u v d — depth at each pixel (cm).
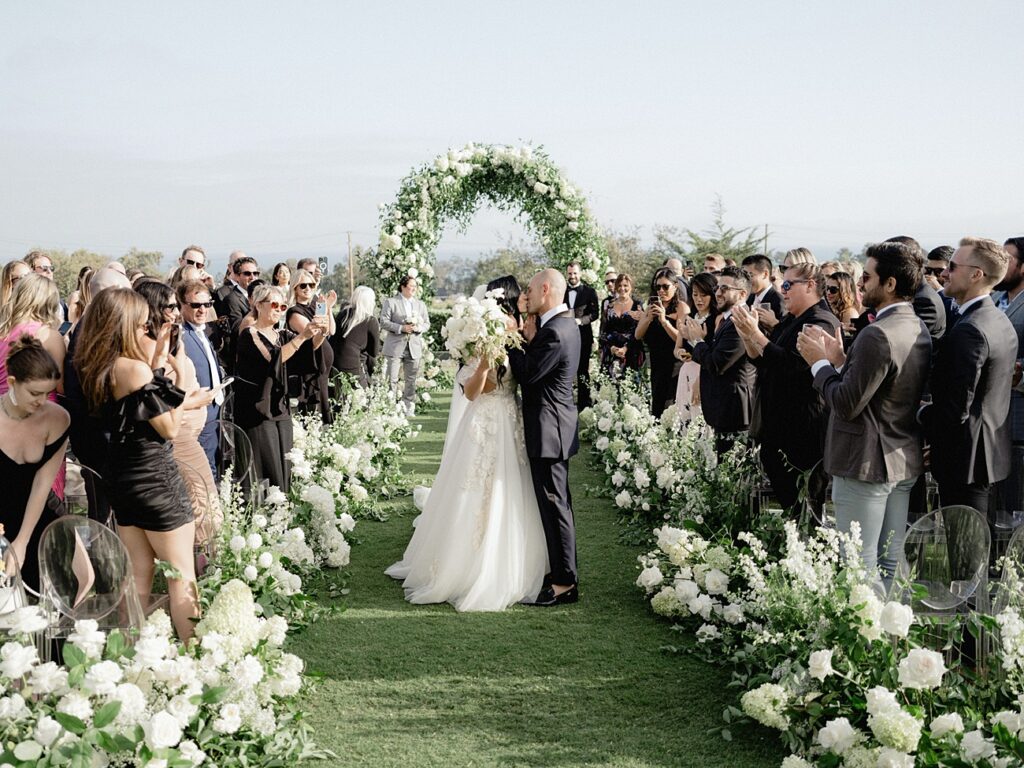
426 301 1400
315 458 685
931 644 368
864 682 315
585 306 1141
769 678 346
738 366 597
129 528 365
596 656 426
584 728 355
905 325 382
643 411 830
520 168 1382
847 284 611
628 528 654
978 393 419
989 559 387
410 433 1040
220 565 412
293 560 477
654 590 504
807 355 419
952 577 353
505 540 504
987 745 272
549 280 505
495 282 617
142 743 262
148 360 360
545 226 1435
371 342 1051
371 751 336
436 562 507
